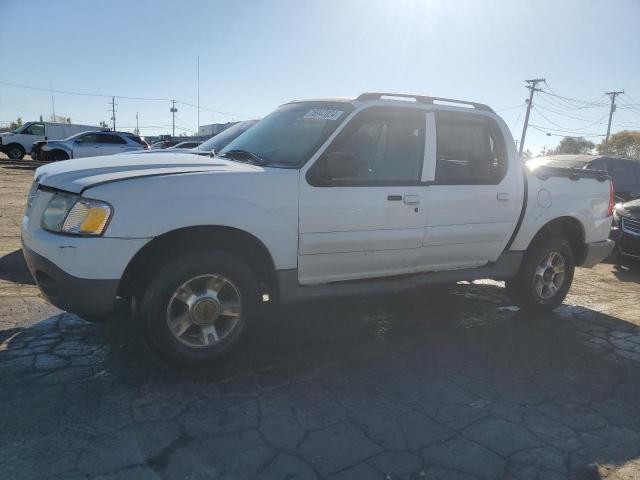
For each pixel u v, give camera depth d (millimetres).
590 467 2904
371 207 4250
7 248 7074
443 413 3412
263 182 3822
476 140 4957
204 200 3602
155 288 3551
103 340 4230
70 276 3381
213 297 3752
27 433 2924
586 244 5816
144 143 23094
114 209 3395
